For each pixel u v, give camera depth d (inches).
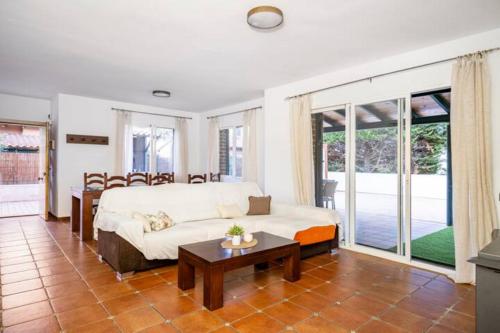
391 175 143.5
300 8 95.7
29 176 349.7
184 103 252.1
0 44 126.6
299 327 81.0
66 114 222.2
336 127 171.2
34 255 140.2
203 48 130.4
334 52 134.1
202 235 131.6
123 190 143.2
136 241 113.7
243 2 92.3
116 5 94.6
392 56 138.6
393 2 92.4
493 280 45.4
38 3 93.4
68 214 224.8
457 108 114.5
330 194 174.6
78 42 124.2
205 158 288.8
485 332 46.0
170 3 93.1
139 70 162.7
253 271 124.4
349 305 93.8
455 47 119.6
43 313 86.7
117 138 242.5
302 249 135.8
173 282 110.6
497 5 93.9
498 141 108.0
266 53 136.3
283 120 189.8
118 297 97.5
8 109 223.1
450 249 156.5
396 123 139.6
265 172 201.5
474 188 109.3
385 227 178.2
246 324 82.2
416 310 90.8
